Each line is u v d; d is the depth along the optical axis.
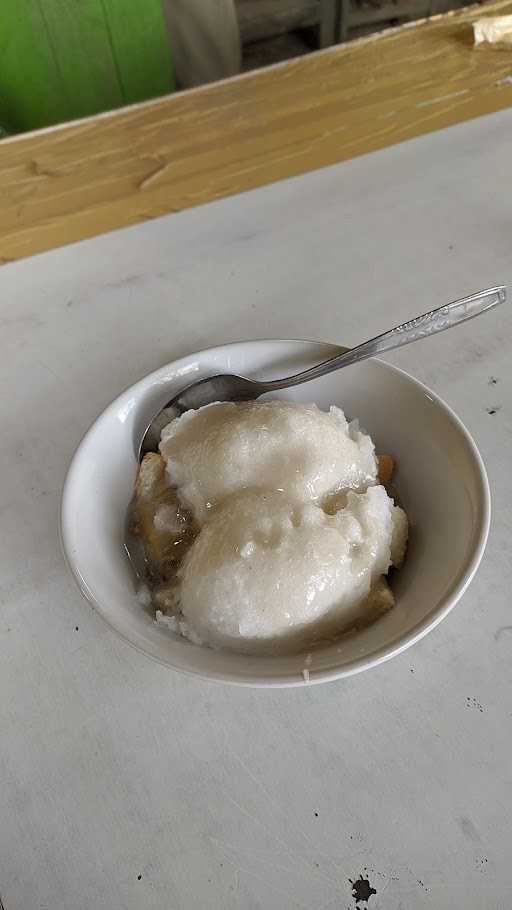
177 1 0.77
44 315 0.40
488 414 0.33
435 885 0.21
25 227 0.45
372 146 0.48
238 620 0.23
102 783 0.23
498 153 0.47
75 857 0.22
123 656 0.26
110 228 0.45
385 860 0.21
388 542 0.26
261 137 0.50
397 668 0.25
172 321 0.39
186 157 0.49
